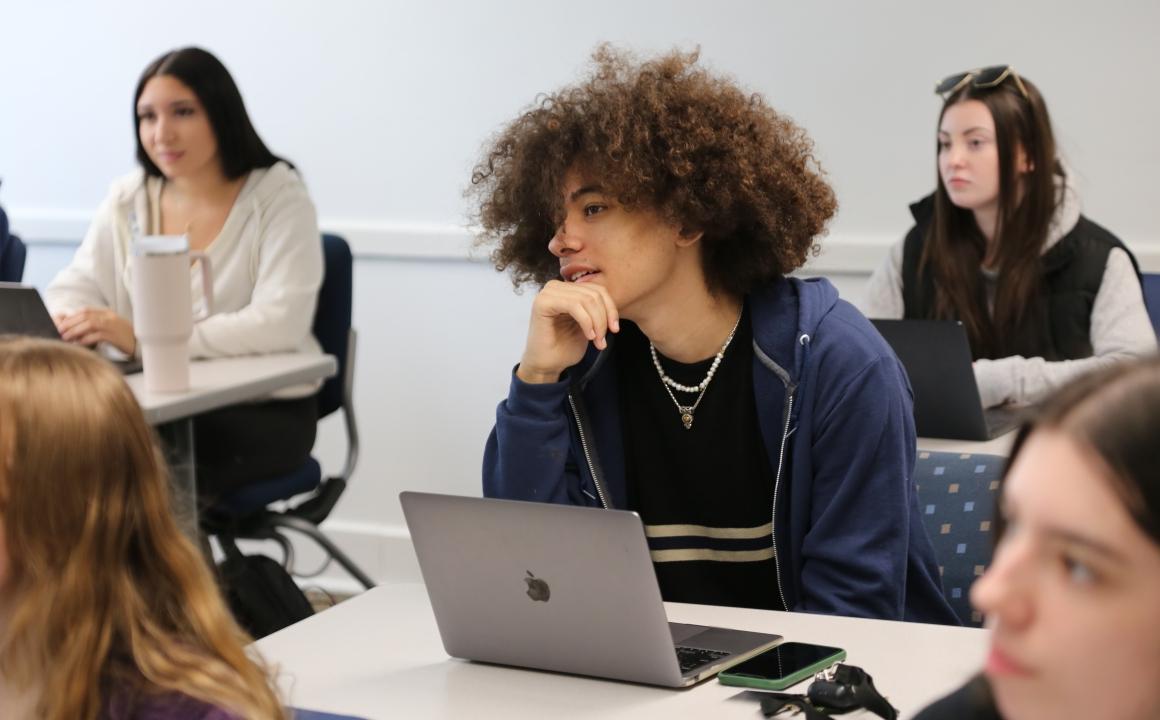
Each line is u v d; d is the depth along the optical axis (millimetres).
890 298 3246
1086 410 620
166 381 2748
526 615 1500
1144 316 2988
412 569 4234
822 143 3682
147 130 3373
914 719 937
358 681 1521
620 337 1985
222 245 3369
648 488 1959
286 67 4164
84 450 1047
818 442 1853
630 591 1410
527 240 2053
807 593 1845
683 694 1438
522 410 1930
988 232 3070
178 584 1106
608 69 1947
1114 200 3498
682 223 1841
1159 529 585
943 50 3561
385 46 4051
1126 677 598
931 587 1889
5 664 1073
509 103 3959
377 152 4105
